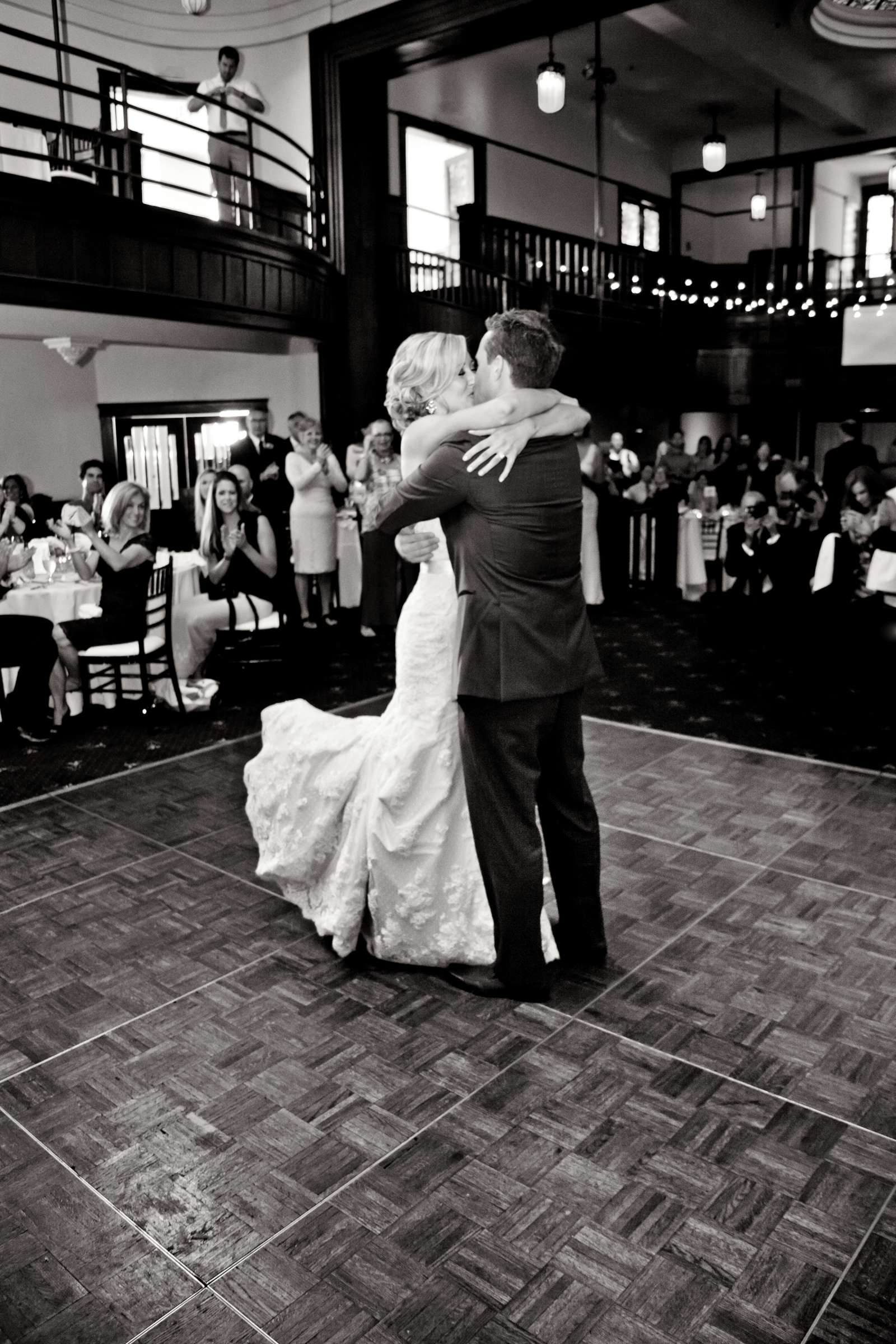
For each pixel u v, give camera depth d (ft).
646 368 48.21
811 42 42.88
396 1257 6.62
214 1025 9.23
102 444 33.24
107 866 12.57
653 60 43.65
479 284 38.19
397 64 30.78
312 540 25.96
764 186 59.98
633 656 23.43
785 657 23.15
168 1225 6.93
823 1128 7.78
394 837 9.64
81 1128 7.90
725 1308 6.21
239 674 21.81
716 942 10.48
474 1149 7.60
